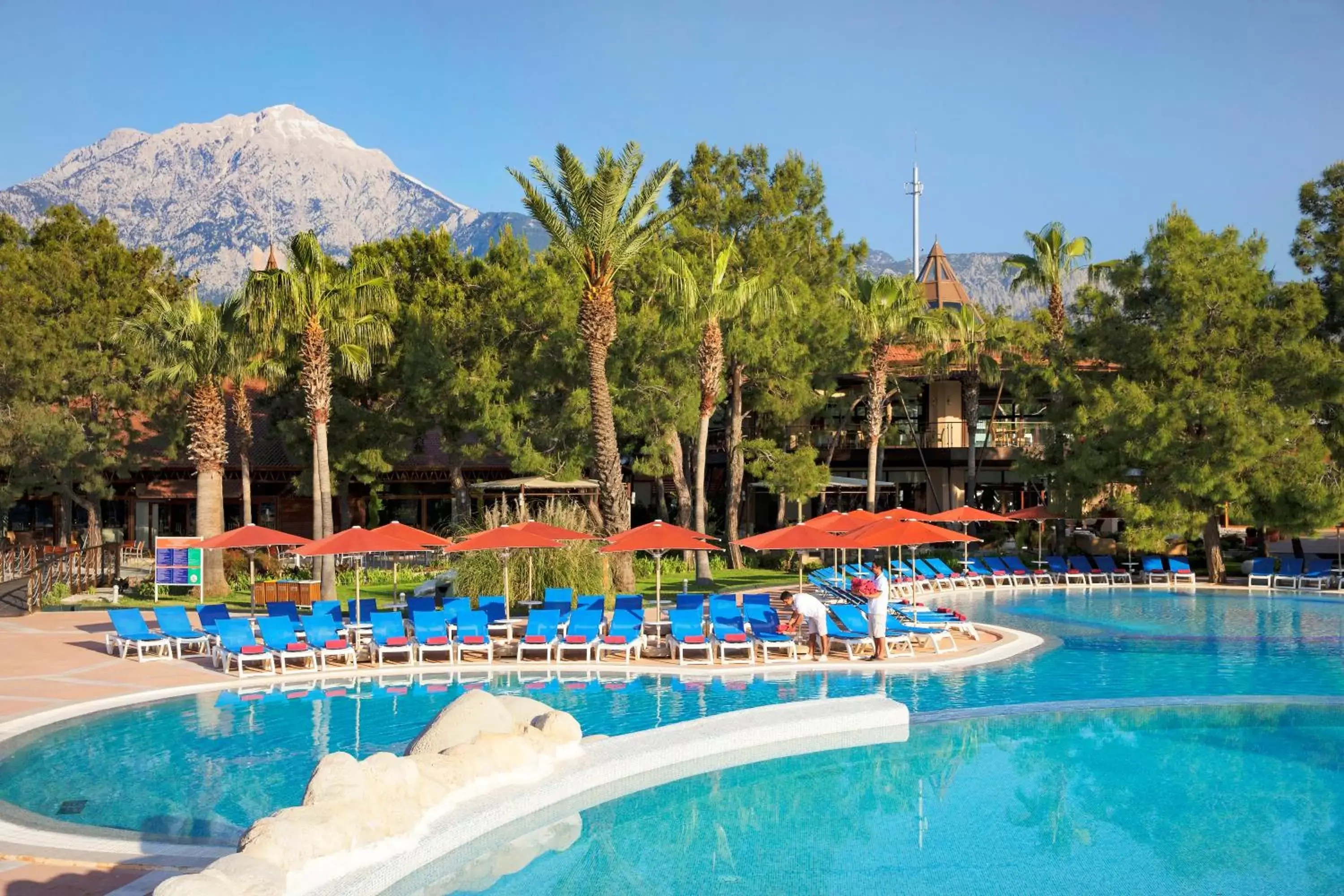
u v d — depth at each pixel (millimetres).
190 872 8648
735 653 20453
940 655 20172
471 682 18094
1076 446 34094
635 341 32562
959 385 49562
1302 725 14930
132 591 31922
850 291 37469
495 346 36250
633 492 51781
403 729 14602
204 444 31359
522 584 24609
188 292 43062
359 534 20625
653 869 9570
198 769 12477
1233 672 18797
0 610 26094
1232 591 32375
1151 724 15016
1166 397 32250
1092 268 40281
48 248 40094
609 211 26734
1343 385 30844
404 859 8727
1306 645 22125
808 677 18422
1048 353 37094
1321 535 42625
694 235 37125
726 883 9227
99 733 14367
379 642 19266
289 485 47469
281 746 13633
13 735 14133
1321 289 35031
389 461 40344
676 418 32969
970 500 41531
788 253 39031
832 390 39781
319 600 27641
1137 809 11312
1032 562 36781
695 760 12719
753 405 38438
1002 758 13305
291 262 27953
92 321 36531
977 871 9516
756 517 51719
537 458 34438
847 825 10797
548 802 10711
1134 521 32625
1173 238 33062
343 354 29234
